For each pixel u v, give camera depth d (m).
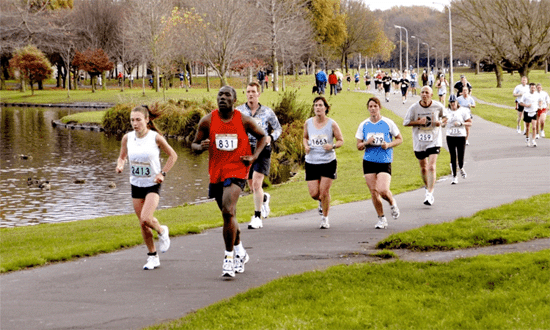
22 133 61.44
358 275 10.11
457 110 21.78
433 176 17.25
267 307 8.84
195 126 58.81
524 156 28.88
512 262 10.25
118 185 31.64
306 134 14.78
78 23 121.69
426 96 16.97
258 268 11.36
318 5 119.69
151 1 91.19
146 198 11.23
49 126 69.81
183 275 11.09
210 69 115.81
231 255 10.71
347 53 151.12
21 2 120.12
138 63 129.25
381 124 14.31
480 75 152.88
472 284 9.38
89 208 25.80
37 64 118.81
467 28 106.69
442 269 10.16
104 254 13.28
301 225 15.97
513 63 103.94
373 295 9.11
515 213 14.59
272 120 15.77
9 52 122.50
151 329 8.21
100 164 39.75
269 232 15.06
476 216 14.62
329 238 13.86
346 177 29.28
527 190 18.91
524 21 99.12
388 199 14.64
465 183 21.83
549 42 98.00
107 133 63.25
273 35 82.06
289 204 22.00
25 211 25.30
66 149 48.34
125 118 63.62
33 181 31.84
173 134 59.84
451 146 21.98
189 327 8.19
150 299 9.70
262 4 82.88
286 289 9.63
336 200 20.84
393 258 11.55
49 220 23.50
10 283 10.91
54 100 108.25
